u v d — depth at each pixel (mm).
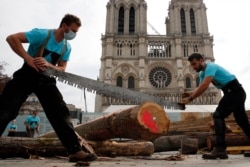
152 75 62875
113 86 5418
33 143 8008
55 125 4965
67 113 5043
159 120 6477
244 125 6754
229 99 6461
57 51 4828
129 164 5156
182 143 11359
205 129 13711
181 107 6434
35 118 18234
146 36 66188
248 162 5262
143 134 6617
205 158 6555
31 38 4531
